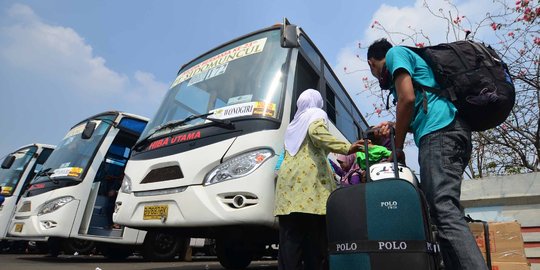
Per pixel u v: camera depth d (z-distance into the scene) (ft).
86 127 21.49
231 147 12.76
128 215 14.28
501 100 6.99
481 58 7.38
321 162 10.50
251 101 13.85
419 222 6.77
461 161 7.27
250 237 14.34
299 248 10.08
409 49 7.98
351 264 7.06
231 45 17.29
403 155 9.02
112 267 18.75
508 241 12.16
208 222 12.18
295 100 14.26
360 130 24.95
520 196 14.12
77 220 22.13
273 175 12.19
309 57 16.92
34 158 34.37
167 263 23.29
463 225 6.71
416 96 7.72
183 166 13.29
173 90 18.13
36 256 28.43
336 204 7.54
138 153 15.69
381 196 7.12
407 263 6.63
